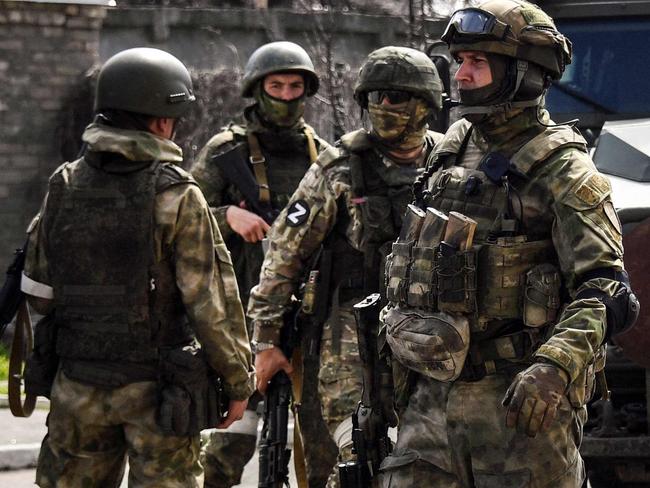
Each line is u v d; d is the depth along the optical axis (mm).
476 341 6188
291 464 12508
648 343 8859
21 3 23141
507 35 6129
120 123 7035
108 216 6918
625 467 9367
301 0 27500
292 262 8344
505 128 6242
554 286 6074
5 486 11453
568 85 12891
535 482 6086
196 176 10023
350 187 8141
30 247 7148
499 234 6148
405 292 6309
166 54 7160
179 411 6875
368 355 6828
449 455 6277
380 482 6734
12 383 7375
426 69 8109
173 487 6992
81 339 6996
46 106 23500
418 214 6348
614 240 5965
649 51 12789
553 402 5645
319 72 26031
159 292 6945
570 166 6062
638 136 10594
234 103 24797
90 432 7059
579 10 12922
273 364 8484
